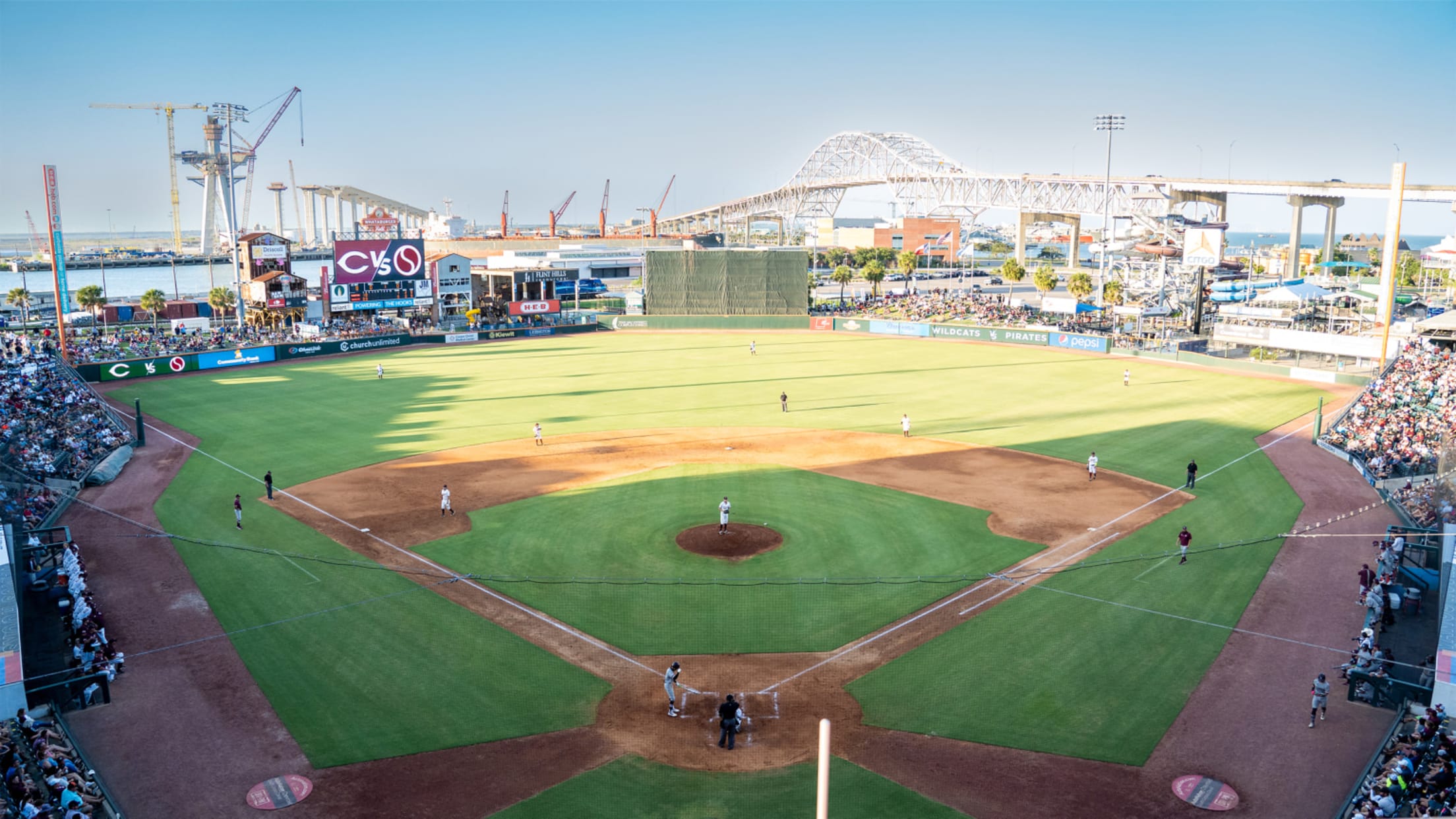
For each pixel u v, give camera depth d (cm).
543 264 15700
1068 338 10650
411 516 4603
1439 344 7481
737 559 3988
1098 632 3303
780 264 12800
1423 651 3116
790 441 6153
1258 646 3200
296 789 2427
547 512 4628
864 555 4034
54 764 2417
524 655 3155
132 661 3127
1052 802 2356
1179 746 2603
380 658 3141
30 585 3594
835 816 2292
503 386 8362
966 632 3309
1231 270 15600
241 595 3656
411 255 11625
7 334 9369
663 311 13100
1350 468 5475
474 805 2356
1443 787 2283
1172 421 6744
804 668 3059
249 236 11694
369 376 9000
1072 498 4866
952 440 6169
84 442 5706
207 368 9375
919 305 13050
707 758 2561
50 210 8531
